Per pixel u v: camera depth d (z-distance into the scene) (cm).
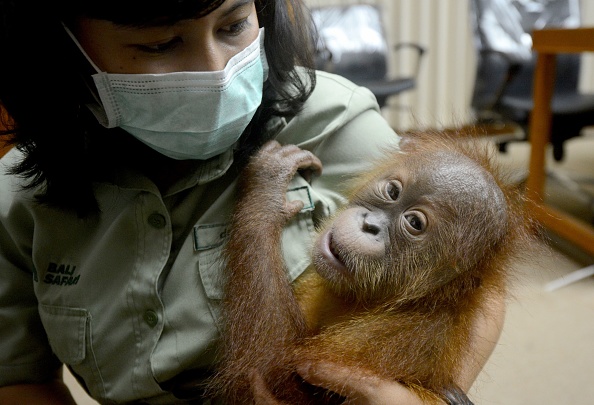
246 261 104
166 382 101
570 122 345
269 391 100
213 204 106
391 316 113
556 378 224
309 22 118
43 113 91
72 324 103
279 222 110
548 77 313
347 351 107
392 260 112
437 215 111
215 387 96
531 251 125
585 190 384
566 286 284
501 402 211
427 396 101
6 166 110
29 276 114
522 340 247
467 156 124
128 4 74
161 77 86
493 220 113
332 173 117
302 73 111
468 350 113
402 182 115
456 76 506
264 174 111
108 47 85
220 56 88
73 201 100
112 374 103
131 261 100
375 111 126
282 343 104
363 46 434
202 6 77
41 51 85
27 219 107
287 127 115
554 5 409
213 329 98
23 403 110
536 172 326
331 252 113
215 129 93
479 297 117
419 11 489
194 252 101
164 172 105
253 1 89
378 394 97
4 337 113
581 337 248
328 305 120
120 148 102
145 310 99
